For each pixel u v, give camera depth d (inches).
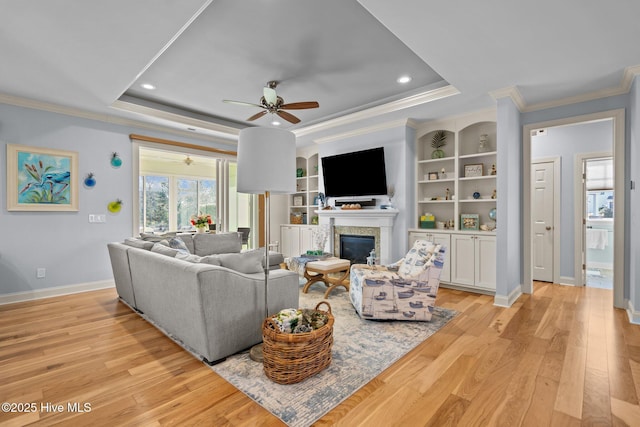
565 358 88.7
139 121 179.8
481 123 178.1
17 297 144.3
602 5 78.5
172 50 113.0
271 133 88.0
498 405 67.6
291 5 87.7
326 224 220.1
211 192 348.5
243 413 65.2
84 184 163.3
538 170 190.1
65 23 86.0
